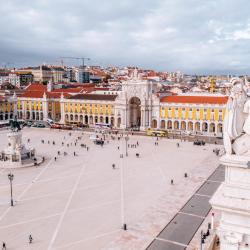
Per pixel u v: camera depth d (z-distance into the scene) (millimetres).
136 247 33969
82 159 76812
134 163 72562
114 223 40156
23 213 43719
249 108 13625
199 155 80688
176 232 37188
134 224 39719
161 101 123312
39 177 61500
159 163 72375
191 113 118375
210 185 55031
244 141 13562
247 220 13516
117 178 60531
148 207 45281
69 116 143875
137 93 125500
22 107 154500
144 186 55312
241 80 13742
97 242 35250
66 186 55719
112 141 101625
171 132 118375
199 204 45875
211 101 116250
